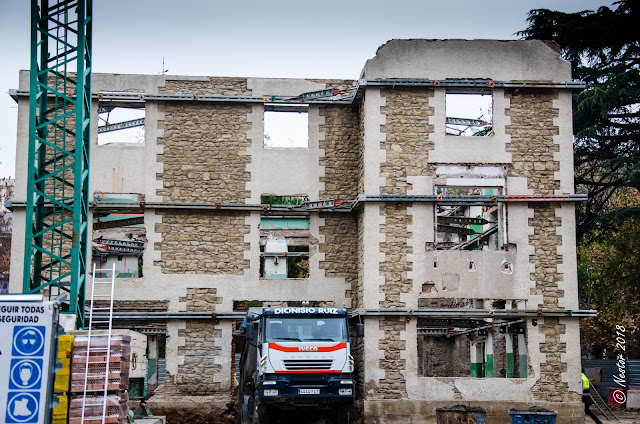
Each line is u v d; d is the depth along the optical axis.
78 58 16.25
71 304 15.46
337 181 21.73
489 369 26.50
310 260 21.38
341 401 16.81
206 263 21.09
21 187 20.95
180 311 20.80
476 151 20.58
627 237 29.80
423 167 20.45
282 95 21.77
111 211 21.34
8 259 36.91
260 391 16.73
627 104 25.95
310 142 21.84
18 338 12.01
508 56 20.92
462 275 20.08
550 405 19.59
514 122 20.77
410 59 20.77
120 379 12.70
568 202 20.52
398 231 20.19
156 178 21.28
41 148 16.53
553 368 19.86
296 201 33.06
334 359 16.97
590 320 32.31
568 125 20.83
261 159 21.61
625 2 27.69
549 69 20.91
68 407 12.30
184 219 21.27
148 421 16.53
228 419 20.08
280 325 17.23
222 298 20.98
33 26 16.27
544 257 20.31
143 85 21.59
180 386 20.53
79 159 16.02
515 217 20.41
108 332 12.43
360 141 21.48
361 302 20.44
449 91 21.16
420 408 19.45
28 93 21.22
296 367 16.83
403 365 19.70
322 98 21.81
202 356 20.70
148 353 27.67
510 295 20.06
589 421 21.28
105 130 23.28
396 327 19.86
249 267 21.19
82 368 12.42
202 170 21.42
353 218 21.66
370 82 20.45
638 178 25.64
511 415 16.36
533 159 20.67
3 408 11.83
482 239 24.27
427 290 20.03
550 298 20.12
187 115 21.62
